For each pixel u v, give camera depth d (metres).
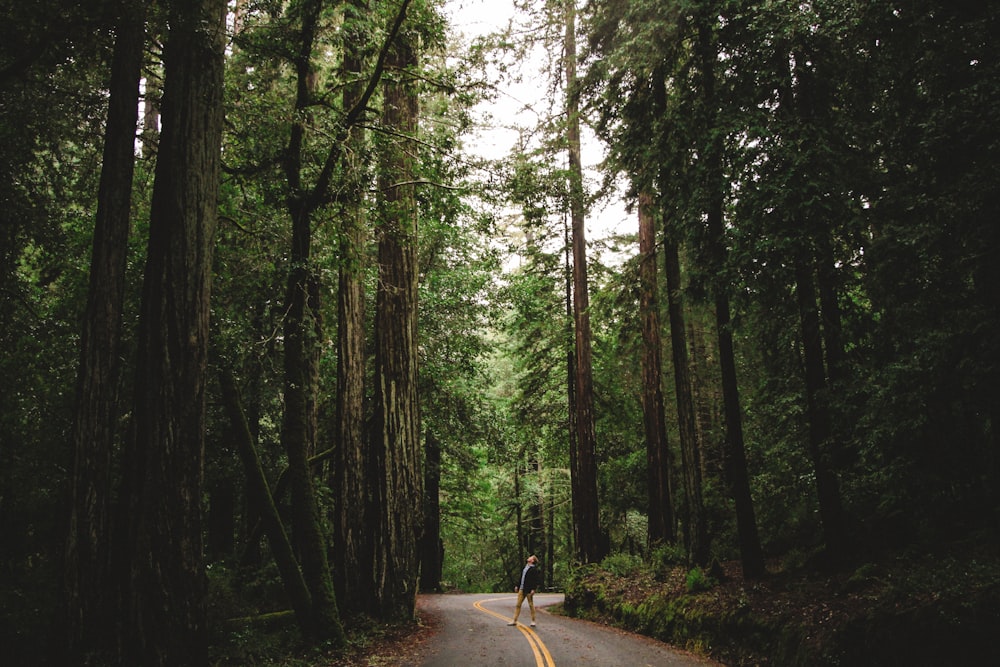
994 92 6.20
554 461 28.84
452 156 11.20
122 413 12.02
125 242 8.45
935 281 7.20
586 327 20.28
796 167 8.92
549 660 9.38
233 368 11.80
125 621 7.31
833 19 8.20
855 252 9.98
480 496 34.25
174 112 8.46
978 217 6.48
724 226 11.44
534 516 38.34
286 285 11.73
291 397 11.13
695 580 11.96
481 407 23.97
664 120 12.10
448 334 21.08
